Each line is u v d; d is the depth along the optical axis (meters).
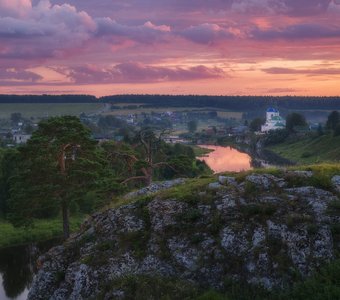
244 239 17.41
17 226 45.31
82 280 18.66
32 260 50.84
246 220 18.00
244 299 15.78
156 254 18.33
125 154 54.16
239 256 17.08
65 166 46.81
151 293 16.69
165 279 17.25
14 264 49.28
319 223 16.94
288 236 16.73
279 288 15.71
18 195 44.28
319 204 17.72
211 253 17.55
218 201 19.28
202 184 21.02
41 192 43.25
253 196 19.02
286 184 19.47
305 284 15.18
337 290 14.52
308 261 15.98
